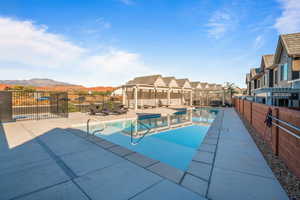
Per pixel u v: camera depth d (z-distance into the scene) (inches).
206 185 109.9
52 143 207.5
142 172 128.3
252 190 104.0
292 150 128.5
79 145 199.5
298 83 310.5
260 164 146.1
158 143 277.9
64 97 539.8
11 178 117.9
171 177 120.6
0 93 363.6
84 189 104.0
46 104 732.7
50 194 98.6
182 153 233.6
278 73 470.9
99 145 199.5
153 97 928.9
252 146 201.2
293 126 122.4
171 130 372.8
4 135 248.2
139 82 919.7
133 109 756.6
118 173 126.4
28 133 261.9
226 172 130.0
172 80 1030.4
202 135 332.2
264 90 371.9
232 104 959.0
